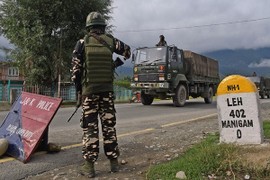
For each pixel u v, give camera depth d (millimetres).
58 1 21719
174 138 6223
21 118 5234
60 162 4656
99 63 4066
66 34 23250
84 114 4090
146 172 4031
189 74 16531
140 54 15289
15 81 24594
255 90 4688
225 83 4812
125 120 9594
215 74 20406
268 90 34156
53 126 8375
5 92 22984
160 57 14633
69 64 23453
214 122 8352
